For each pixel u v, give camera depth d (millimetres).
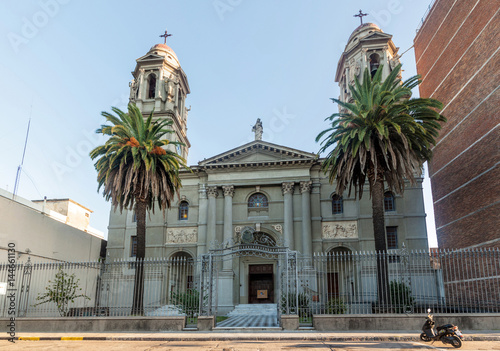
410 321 15945
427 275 29344
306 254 31625
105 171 23656
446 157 30531
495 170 24328
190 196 35875
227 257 32469
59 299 22406
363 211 32594
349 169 21250
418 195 32125
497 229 23969
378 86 21500
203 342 14062
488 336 13891
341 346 12672
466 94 28047
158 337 14797
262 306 30359
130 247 34562
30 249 26203
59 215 40344
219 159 35719
